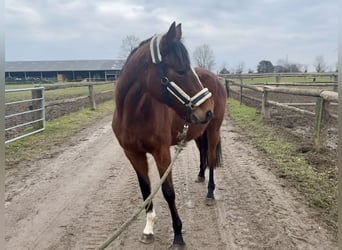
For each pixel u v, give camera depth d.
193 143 6.47
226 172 4.46
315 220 2.98
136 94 2.46
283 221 2.99
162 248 2.63
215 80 3.70
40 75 59.72
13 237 2.81
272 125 7.66
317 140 5.04
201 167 4.09
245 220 3.05
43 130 7.52
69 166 4.90
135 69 2.46
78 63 62.81
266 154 5.21
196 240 2.72
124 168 4.80
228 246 2.62
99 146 6.22
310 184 3.81
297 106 9.82
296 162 4.65
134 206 3.43
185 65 2.26
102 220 3.12
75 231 2.92
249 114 9.67
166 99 2.33
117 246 2.66
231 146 5.93
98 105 13.20
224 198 3.58
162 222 3.06
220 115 3.65
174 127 2.81
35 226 3.01
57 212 3.30
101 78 56.94
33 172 4.60
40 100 7.48
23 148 5.92
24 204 3.50
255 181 4.04
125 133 2.60
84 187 4.01
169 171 2.39
